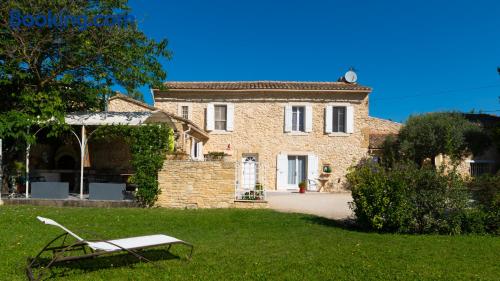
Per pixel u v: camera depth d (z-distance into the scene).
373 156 22.30
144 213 11.86
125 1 15.35
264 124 21.58
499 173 10.40
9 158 15.12
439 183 9.58
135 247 5.81
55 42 15.23
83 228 9.29
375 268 6.11
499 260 6.78
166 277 5.56
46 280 5.35
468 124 22.12
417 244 8.07
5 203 13.70
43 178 15.84
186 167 13.50
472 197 9.85
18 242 7.54
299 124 21.88
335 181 21.25
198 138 20.91
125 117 14.92
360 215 9.83
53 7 14.42
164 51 15.86
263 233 9.11
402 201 9.43
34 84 15.54
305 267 6.12
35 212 11.70
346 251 7.28
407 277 5.68
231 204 13.38
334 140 21.45
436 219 9.52
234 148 21.55
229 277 5.58
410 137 22.14
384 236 8.98
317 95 21.56
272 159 21.48
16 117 13.71
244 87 21.59
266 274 5.72
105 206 13.54
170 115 16.25
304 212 12.62
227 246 7.60
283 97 21.61
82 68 15.78
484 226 9.49
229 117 21.61
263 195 14.02
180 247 7.41
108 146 17.59
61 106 14.60
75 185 16.70
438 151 21.77
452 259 6.80
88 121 14.43
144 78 15.41
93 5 15.37
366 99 21.52
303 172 21.72
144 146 13.57
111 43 15.02
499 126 20.92
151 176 13.49
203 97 21.75
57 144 18.20
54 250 6.21
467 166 21.94
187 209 13.07
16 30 14.48
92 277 5.52
